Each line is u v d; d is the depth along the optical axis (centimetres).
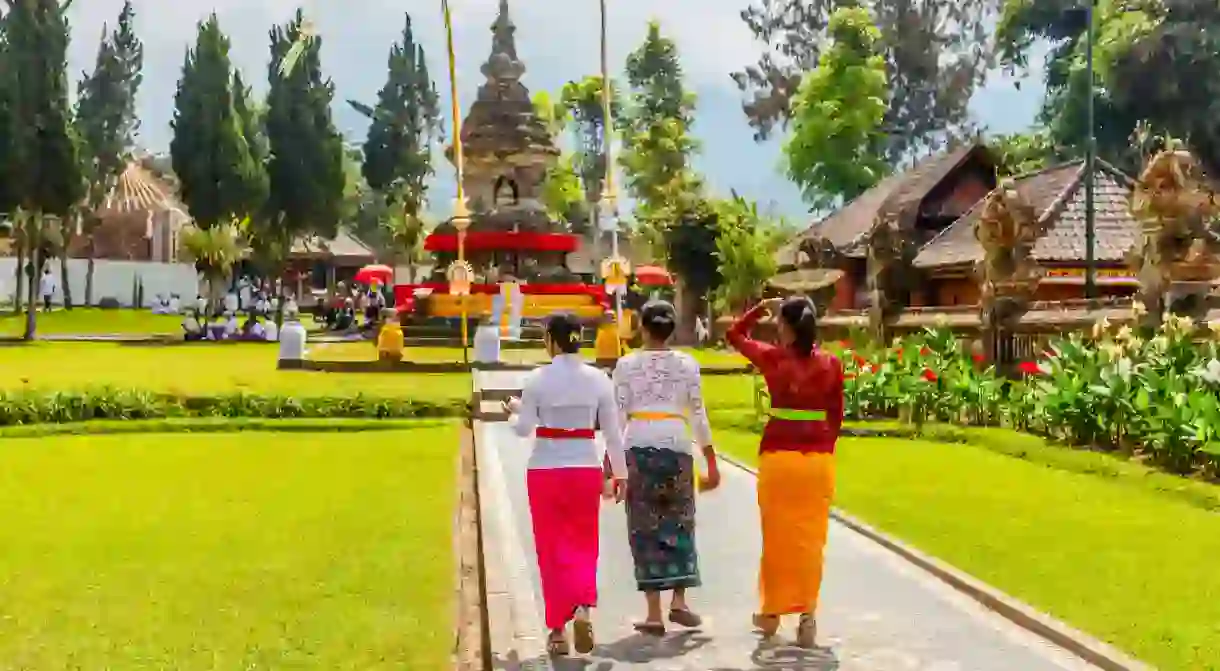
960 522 1209
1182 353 1789
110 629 812
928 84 7912
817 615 856
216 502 1350
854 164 6250
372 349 3997
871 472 1591
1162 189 2156
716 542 1140
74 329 5644
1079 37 5556
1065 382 1847
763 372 793
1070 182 3722
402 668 720
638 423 811
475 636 804
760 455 793
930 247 4119
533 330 4266
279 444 1956
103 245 7744
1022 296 2630
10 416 2205
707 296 5456
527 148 5197
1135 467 1569
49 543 1110
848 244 4722
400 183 9588
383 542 1115
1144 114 5056
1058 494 1396
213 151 6056
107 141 8050
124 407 2294
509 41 5303
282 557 1047
